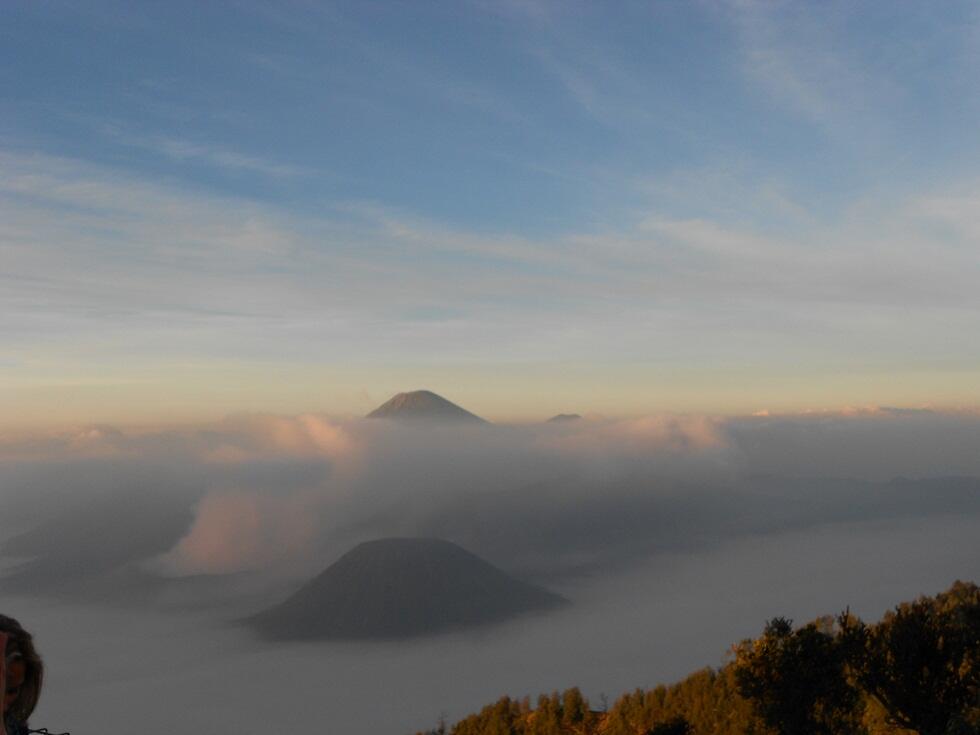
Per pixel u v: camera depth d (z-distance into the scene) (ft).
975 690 56.34
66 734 12.03
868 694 63.00
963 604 62.49
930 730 57.26
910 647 59.88
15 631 12.09
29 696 12.16
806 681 60.75
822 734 60.03
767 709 61.46
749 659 63.26
